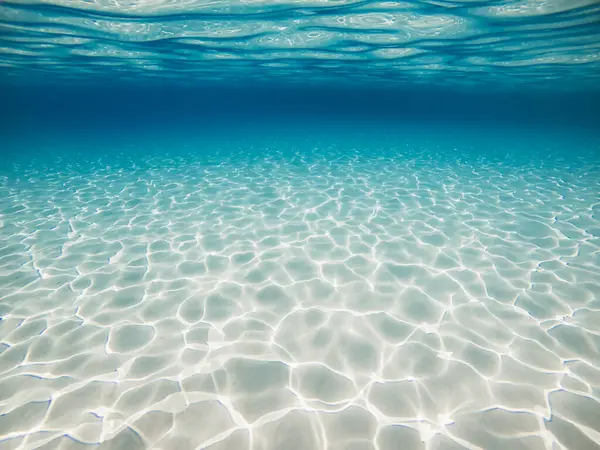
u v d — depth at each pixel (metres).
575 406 2.93
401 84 29.59
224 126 38.66
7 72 21.19
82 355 3.58
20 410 2.93
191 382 3.23
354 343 3.78
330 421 2.82
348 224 7.35
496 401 2.99
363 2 8.13
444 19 9.35
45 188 10.54
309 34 11.13
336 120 54.53
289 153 17.23
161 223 7.53
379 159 15.37
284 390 3.14
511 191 9.85
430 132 29.77
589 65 16.28
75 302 4.55
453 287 4.89
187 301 4.61
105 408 2.95
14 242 6.49
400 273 5.30
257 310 4.41
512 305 4.42
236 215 8.01
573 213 7.85
